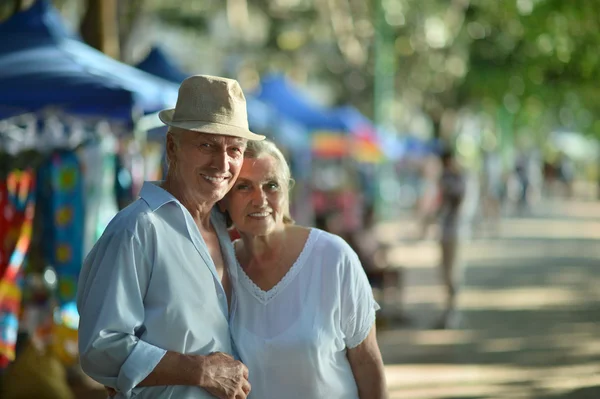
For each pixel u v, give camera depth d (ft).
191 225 12.84
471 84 89.04
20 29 27.43
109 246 12.44
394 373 32.53
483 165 122.72
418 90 129.18
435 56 115.96
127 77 27.45
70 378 27.32
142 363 12.14
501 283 59.72
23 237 26.32
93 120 28.07
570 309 47.44
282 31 111.24
